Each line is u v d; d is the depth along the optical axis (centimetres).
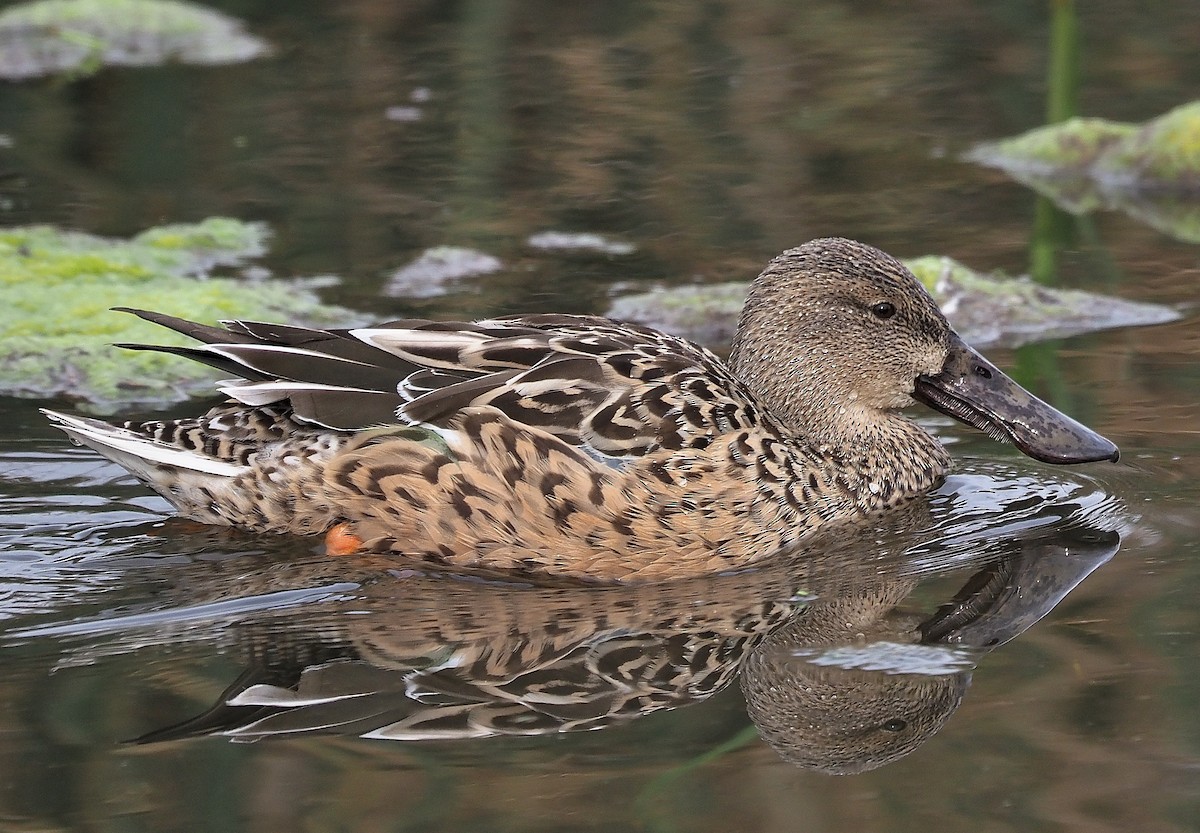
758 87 2228
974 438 1361
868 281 1250
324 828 758
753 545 1121
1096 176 1959
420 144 2034
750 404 1181
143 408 1370
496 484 1091
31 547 1105
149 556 1099
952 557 1105
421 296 1586
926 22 2453
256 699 890
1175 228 1792
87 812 773
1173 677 894
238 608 1021
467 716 873
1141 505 1155
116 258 1656
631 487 1088
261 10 2530
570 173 1941
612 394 1113
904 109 2144
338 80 2270
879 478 1220
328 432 1123
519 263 1677
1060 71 2014
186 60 2361
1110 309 1552
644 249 1711
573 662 944
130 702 884
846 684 911
